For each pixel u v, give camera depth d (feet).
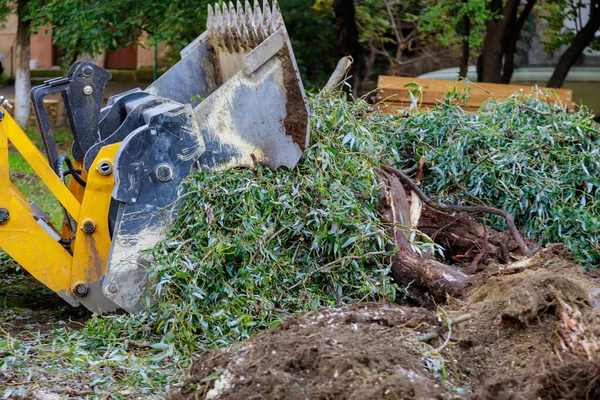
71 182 19.38
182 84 20.99
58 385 13.93
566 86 46.09
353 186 18.16
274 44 17.31
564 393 11.84
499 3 40.88
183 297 16.40
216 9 20.97
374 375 11.62
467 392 12.05
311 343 12.46
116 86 66.13
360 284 17.13
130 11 37.70
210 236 16.69
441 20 44.50
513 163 20.27
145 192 16.97
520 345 13.15
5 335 17.01
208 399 12.00
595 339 12.44
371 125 21.56
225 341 15.61
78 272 17.48
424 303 17.48
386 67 56.54
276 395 11.51
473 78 45.83
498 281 14.93
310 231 17.16
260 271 16.51
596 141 21.31
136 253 17.02
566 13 43.75
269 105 17.54
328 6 52.21
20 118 50.24
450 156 20.80
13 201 17.03
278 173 17.70
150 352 15.89
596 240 19.31
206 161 17.33
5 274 22.77
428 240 17.98
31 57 71.10
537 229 19.98
